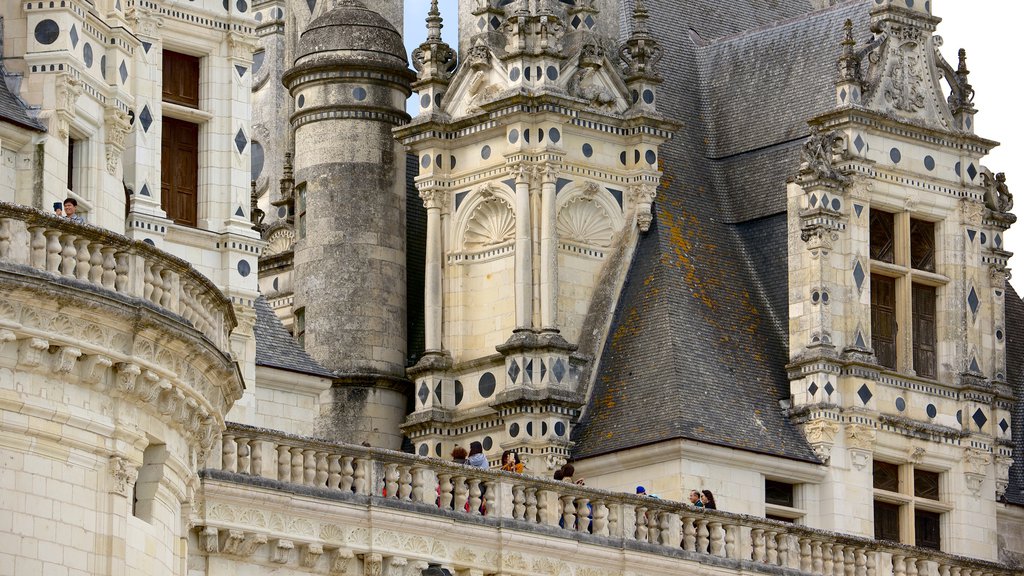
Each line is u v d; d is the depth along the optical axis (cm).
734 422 8175
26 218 5497
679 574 7400
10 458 5472
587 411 8275
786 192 8725
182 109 7206
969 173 8850
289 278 8862
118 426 5706
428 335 8431
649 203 8562
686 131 8988
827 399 8350
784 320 8606
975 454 8688
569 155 8425
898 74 8731
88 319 5588
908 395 8575
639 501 7356
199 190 7250
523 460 8131
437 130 8525
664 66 9081
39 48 6512
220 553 6378
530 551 7062
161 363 5794
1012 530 8850
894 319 8656
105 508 5669
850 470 8369
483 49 8506
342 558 6638
